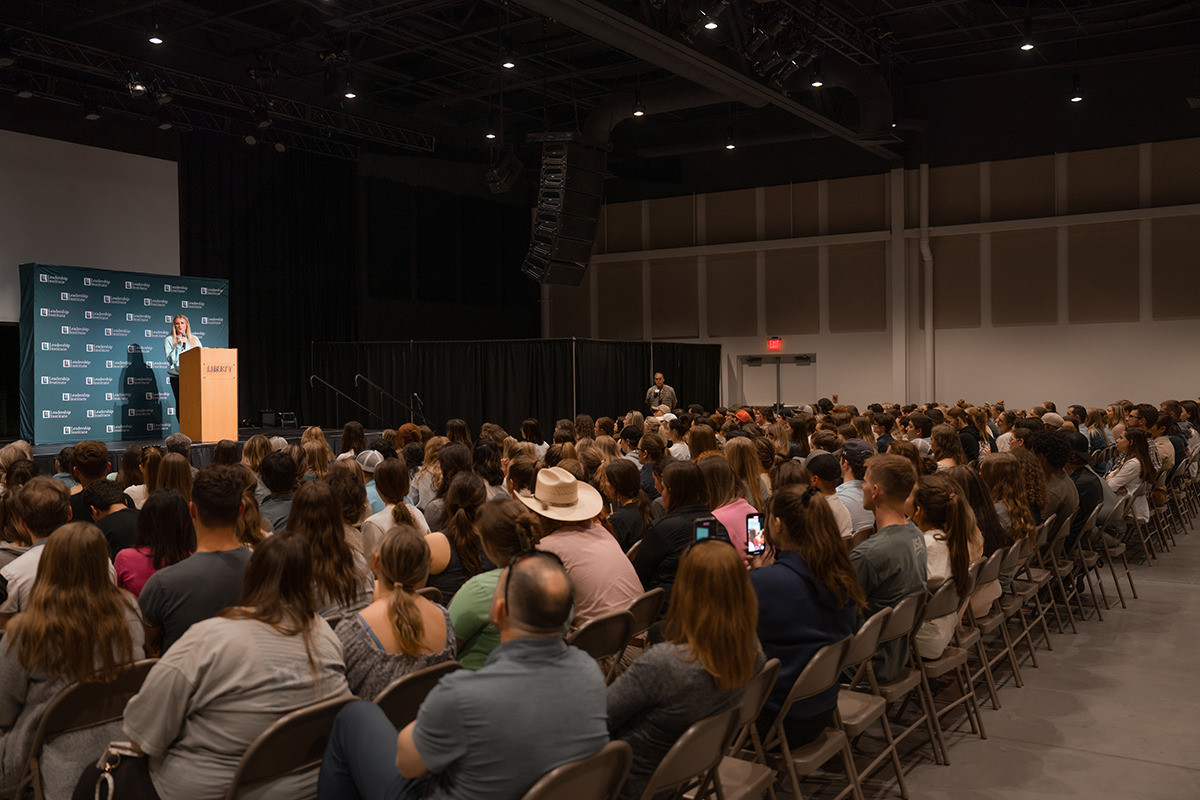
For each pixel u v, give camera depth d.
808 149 19.11
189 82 14.73
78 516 4.99
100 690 2.71
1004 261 17.50
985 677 4.81
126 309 12.82
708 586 2.40
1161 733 4.39
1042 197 17.09
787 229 19.42
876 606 3.77
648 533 4.15
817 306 19.17
